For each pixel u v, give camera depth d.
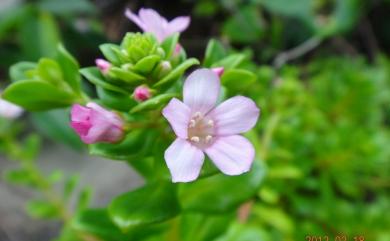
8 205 0.14
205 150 0.06
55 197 0.11
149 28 0.07
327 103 0.14
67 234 0.11
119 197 0.08
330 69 0.16
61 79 0.08
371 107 0.14
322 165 0.13
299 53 0.17
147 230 0.09
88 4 0.15
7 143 0.11
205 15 0.17
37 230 0.13
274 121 0.13
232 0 0.17
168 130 0.07
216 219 0.09
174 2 0.17
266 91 0.14
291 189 0.13
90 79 0.07
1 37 0.16
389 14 0.19
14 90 0.07
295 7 0.16
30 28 0.14
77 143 0.13
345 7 0.17
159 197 0.08
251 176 0.08
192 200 0.08
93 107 0.07
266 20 0.18
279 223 0.12
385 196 0.13
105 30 0.17
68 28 0.16
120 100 0.07
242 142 0.06
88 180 0.14
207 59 0.08
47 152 0.15
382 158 0.13
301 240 0.12
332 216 0.12
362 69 0.16
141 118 0.07
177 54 0.07
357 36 0.19
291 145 0.13
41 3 0.15
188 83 0.06
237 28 0.17
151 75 0.07
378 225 0.12
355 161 0.13
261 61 0.18
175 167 0.06
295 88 0.14
